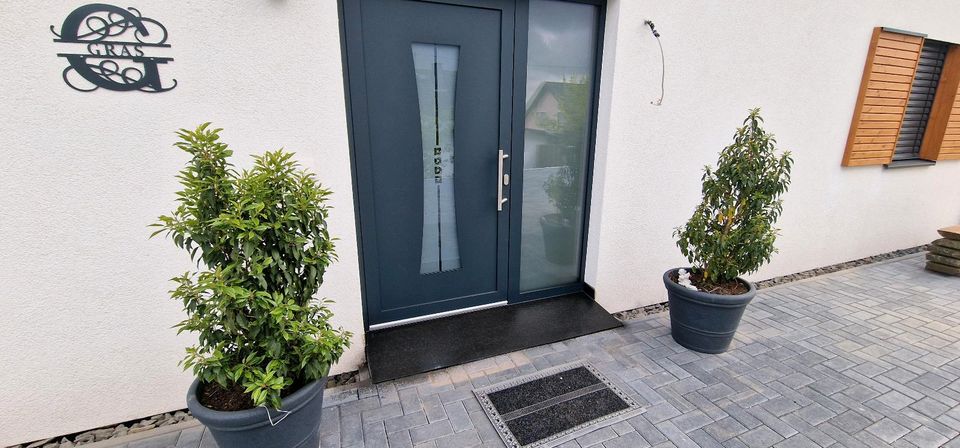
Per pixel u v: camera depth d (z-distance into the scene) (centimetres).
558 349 288
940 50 462
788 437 210
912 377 261
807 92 371
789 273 431
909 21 403
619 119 303
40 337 193
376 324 297
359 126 254
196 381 166
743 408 231
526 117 301
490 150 295
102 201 190
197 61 192
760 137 261
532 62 293
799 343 302
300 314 168
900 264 477
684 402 235
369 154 261
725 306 266
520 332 300
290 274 161
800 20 345
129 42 180
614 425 217
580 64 307
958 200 539
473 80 276
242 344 160
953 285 411
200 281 144
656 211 340
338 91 220
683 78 315
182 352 222
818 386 252
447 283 312
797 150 387
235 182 153
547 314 325
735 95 339
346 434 210
